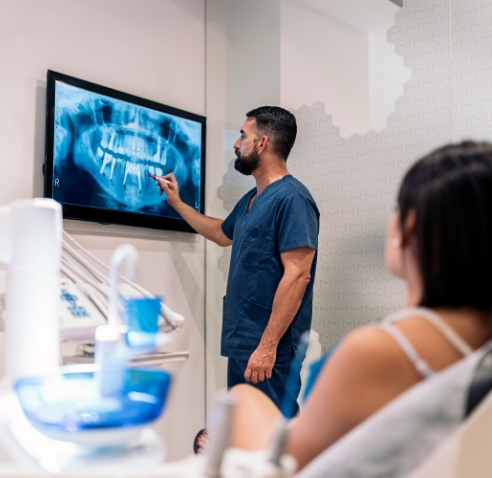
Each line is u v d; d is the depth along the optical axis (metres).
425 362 0.79
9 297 1.14
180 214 2.87
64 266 1.51
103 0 2.68
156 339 1.30
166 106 2.86
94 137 2.54
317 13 2.84
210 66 3.15
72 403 0.93
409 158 2.53
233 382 2.62
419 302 0.88
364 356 0.80
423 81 2.51
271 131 2.63
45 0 2.46
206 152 3.11
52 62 2.48
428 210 0.85
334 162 2.76
